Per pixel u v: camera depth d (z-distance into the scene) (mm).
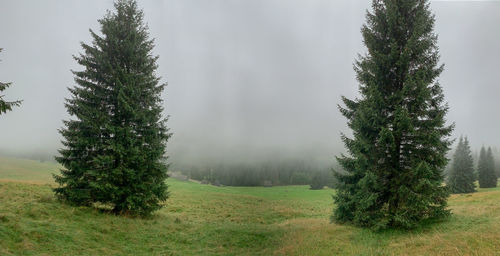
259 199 41781
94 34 17469
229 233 16312
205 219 22766
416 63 15680
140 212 17359
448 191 14180
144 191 17188
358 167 15438
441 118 14203
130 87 16656
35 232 10117
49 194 20281
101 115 16250
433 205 15367
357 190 15852
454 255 10195
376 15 17422
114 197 15883
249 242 14836
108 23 17703
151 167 17797
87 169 16078
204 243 14266
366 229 15328
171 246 13164
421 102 14242
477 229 12664
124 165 16203
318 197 50188
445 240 11742
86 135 16281
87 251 10203
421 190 13906
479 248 10500
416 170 13289
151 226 15641
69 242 10469
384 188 15141
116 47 17656
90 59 17359
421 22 15055
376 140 15906
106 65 16969
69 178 15820
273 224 21750
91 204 16781
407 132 14805
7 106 10273
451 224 14117
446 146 14570
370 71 16547
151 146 18031
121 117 17156
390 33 16109
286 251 12836
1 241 8734
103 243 11516
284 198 47344
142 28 19469
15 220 10727
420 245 11906
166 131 19609
